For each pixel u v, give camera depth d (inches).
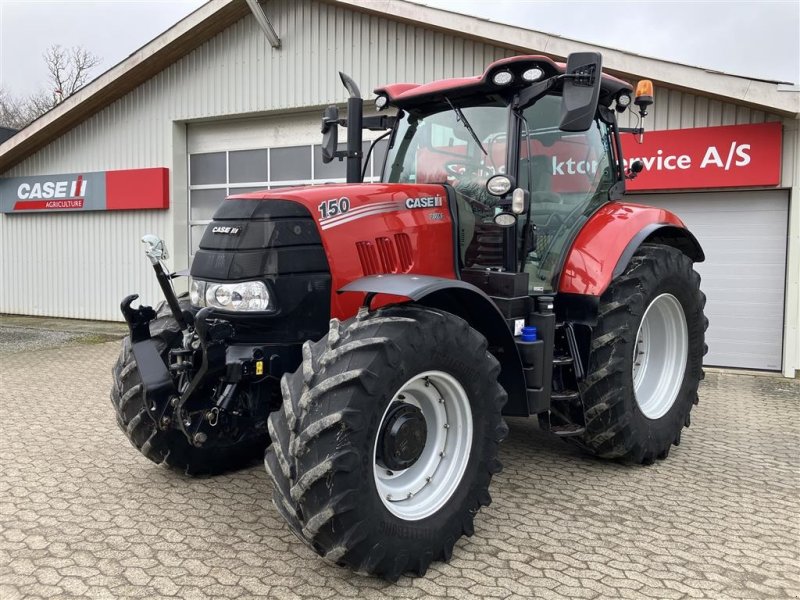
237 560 113.4
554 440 186.4
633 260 160.2
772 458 172.4
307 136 416.2
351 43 383.9
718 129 294.5
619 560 114.6
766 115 287.9
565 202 159.9
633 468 163.0
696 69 283.9
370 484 100.3
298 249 119.6
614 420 151.3
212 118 436.8
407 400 115.5
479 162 146.6
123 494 143.6
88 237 490.6
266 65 410.9
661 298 168.9
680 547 119.8
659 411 169.5
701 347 181.6
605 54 299.9
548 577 108.4
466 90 144.9
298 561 113.2
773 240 298.2
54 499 140.5
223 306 121.7
